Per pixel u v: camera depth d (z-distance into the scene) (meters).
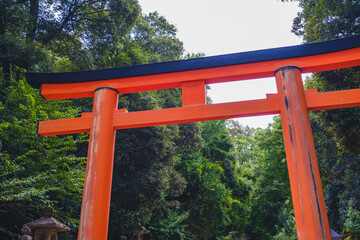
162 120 4.85
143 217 14.79
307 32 13.66
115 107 5.21
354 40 4.70
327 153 15.43
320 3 12.71
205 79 5.10
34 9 14.82
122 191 13.30
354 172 12.95
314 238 3.61
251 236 27.61
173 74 5.21
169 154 15.22
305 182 3.89
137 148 13.73
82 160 10.04
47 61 13.54
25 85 10.06
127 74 5.26
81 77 5.39
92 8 17.09
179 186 17.09
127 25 17.73
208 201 21.97
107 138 4.79
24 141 8.60
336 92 4.55
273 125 25.33
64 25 15.75
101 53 17.00
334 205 16.38
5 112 9.93
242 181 27.97
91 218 4.21
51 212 6.02
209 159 25.38
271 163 24.47
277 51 4.87
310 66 4.78
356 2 11.44
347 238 9.77
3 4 12.31
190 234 19.56
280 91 4.66
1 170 7.52
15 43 11.96
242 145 45.00
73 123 5.11
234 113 4.70
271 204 25.36
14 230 9.17
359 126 10.55
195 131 19.53
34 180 7.45
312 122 15.51
